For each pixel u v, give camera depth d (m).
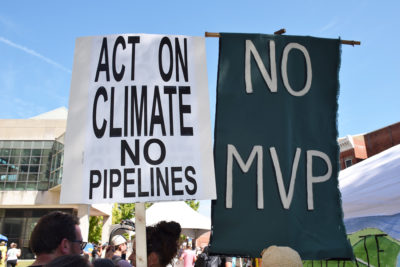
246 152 2.73
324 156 2.83
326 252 2.59
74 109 2.53
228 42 2.94
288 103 2.88
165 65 2.67
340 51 3.06
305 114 2.89
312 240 2.62
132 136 2.47
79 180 2.38
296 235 2.60
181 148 2.48
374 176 4.25
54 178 28.98
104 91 2.58
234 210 2.60
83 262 1.23
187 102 2.60
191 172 2.44
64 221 1.89
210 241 2.55
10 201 29.38
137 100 2.56
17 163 30.55
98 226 31.97
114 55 2.66
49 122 31.62
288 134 2.80
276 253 1.89
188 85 2.64
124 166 2.41
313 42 3.06
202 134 2.54
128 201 2.34
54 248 1.82
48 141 31.19
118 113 2.53
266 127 2.80
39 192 29.64
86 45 2.68
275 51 2.98
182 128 2.53
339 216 2.71
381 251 3.74
